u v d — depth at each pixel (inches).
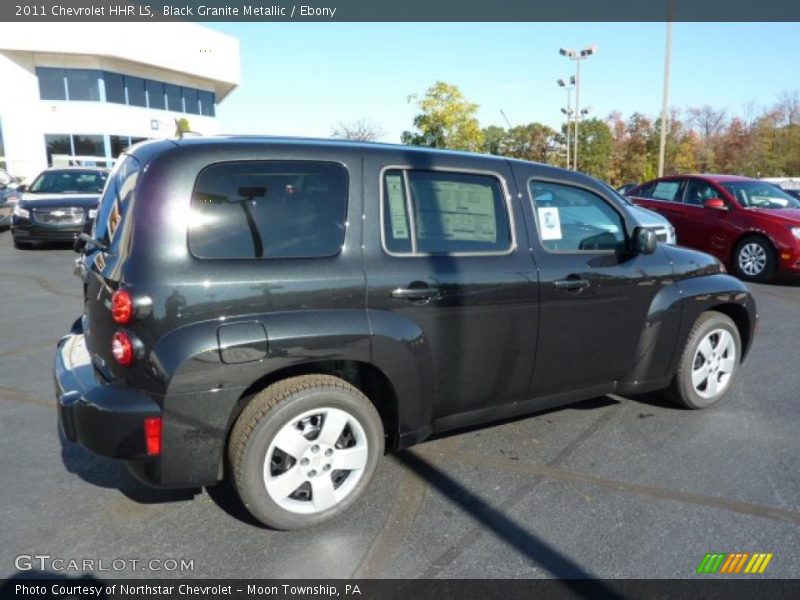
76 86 1259.8
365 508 126.8
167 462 108.2
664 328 164.4
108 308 109.3
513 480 138.4
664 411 178.5
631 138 2225.6
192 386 106.2
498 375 140.3
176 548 113.7
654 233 156.6
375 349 120.0
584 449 153.7
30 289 345.7
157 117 1387.8
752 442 158.2
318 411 117.4
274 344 110.5
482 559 110.6
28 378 203.9
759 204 402.6
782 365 221.9
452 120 1109.1
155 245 107.1
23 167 1234.0
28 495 131.6
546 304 143.1
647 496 131.9
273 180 117.2
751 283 388.8
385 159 127.7
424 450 152.7
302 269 115.4
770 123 2281.0
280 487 115.7
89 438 108.5
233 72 1536.7
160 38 1322.6
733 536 117.3
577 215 153.5
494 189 140.8
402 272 124.3
